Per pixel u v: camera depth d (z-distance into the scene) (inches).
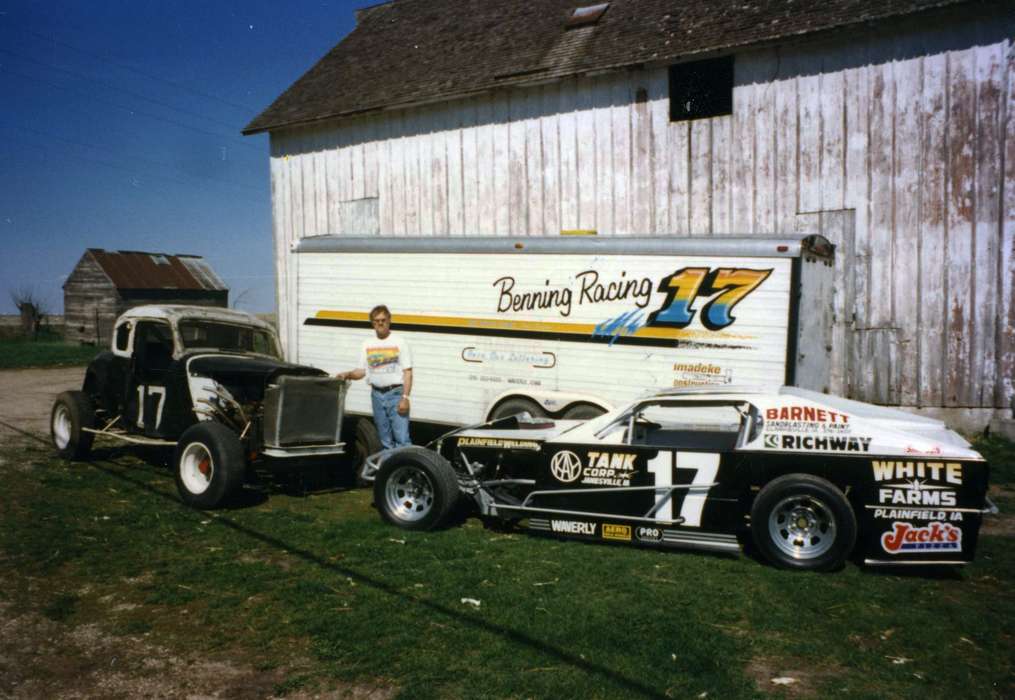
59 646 177.8
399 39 707.4
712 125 481.1
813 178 454.3
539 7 645.3
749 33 459.2
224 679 162.7
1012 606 204.7
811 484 229.0
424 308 398.0
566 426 297.4
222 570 227.5
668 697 153.3
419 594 208.8
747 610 200.1
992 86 407.8
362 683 160.4
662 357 339.6
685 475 246.7
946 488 221.0
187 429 322.0
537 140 542.9
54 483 332.8
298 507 309.1
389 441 329.1
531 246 369.7
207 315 365.1
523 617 192.4
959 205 418.6
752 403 247.9
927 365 430.0
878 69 434.3
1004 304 410.9
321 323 430.9
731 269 327.0
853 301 447.2
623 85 509.0
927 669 168.1
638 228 508.1
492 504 273.3
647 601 205.3
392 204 609.6
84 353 1146.0
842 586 217.6
